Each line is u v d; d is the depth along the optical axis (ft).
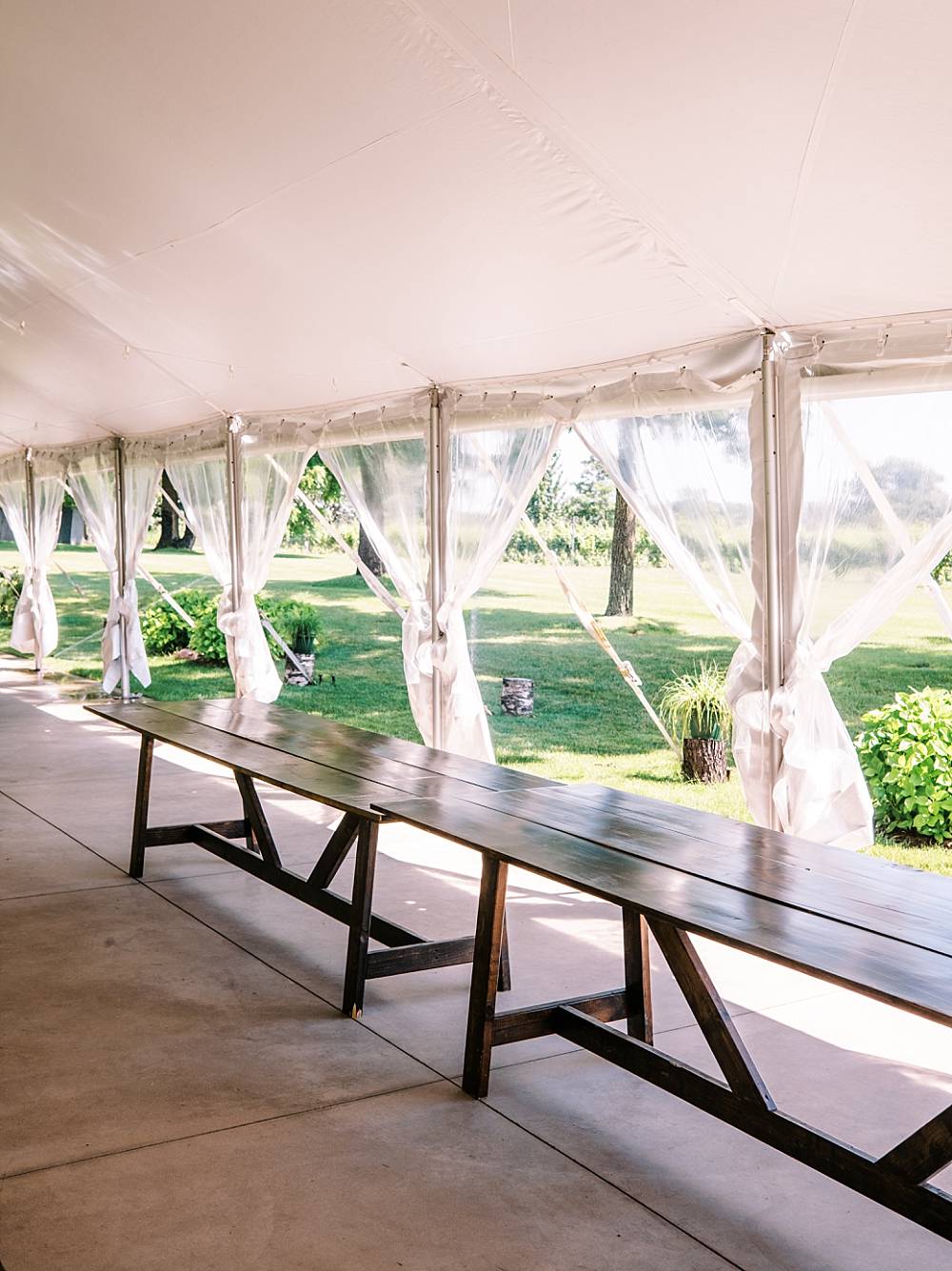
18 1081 9.00
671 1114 8.66
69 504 60.18
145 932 12.76
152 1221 7.00
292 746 13.65
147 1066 9.30
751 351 14.48
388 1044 9.84
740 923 7.03
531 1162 7.84
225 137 12.89
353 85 11.09
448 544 19.67
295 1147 7.98
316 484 52.95
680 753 28.30
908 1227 7.13
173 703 17.38
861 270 11.97
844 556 13.99
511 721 39.78
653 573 43.50
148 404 26.07
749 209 11.26
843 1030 10.29
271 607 47.83
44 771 22.21
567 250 13.16
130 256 17.17
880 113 9.30
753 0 8.42
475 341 16.94
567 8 9.05
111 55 12.02
